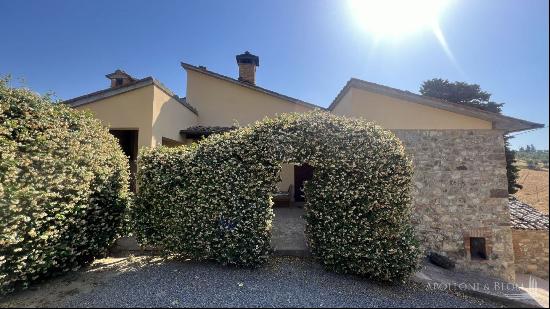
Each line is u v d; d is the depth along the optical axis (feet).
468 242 25.66
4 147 15.75
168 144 40.04
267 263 20.34
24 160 16.12
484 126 28.96
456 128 29.30
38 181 16.60
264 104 47.11
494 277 22.24
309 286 17.20
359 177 18.88
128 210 21.25
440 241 25.77
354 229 18.45
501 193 26.14
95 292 15.97
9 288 15.79
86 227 19.17
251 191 19.47
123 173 22.95
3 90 17.69
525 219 20.92
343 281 18.15
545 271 16.03
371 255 18.04
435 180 26.63
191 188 19.76
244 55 53.36
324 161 19.27
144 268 19.49
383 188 18.52
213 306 14.52
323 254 19.21
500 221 25.73
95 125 21.83
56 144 18.01
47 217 16.65
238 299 15.30
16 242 15.15
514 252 20.74
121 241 24.20
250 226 19.29
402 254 17.88
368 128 19.83
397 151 19.11
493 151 26.76
